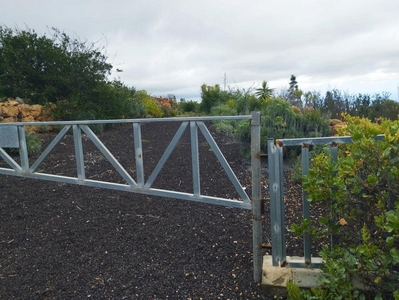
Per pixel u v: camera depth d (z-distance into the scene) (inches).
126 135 331.0
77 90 354.3
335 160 77.5
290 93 396.8
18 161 219.3
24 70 347.6
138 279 94.7
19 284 94.1
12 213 142.9
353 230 77.0
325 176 73.3
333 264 69.0
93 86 370.0
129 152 258.7
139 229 126.3
